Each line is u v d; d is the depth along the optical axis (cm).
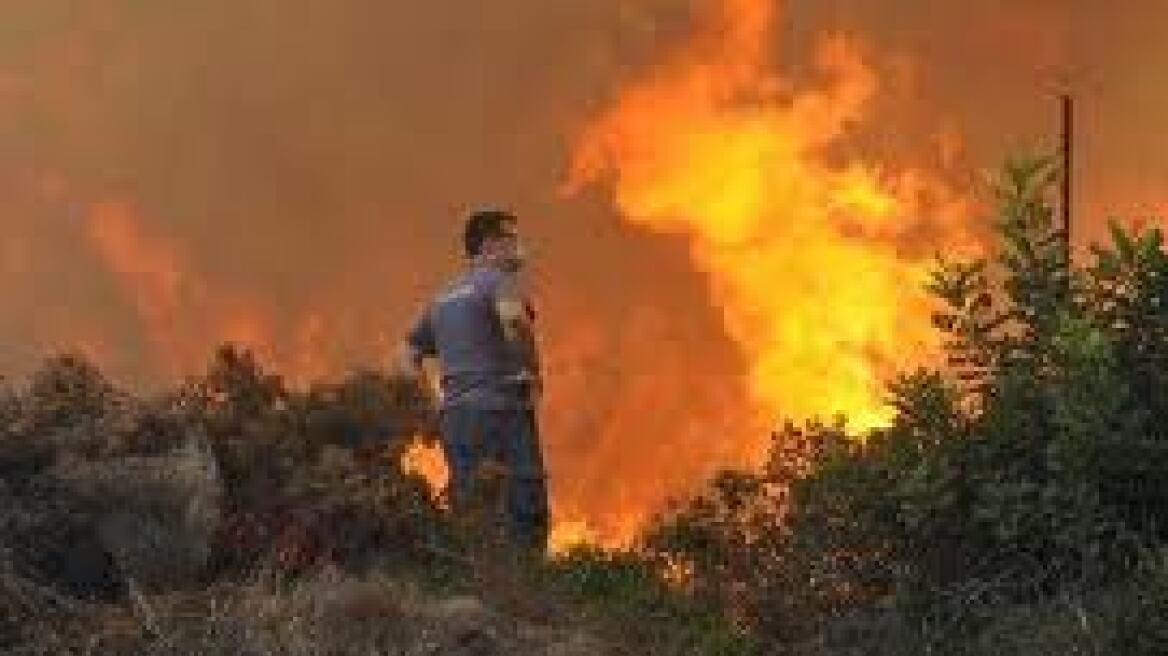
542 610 1908
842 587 1759
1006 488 1591
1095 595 1523
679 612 1917
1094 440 1552
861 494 1728
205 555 1927
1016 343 1681
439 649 1736
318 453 2125
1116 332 1619
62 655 1683
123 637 1709
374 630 1744
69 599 1789
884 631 1648
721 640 1822
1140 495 1573
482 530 2061
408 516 2039
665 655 1825
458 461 2483
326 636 1720
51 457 1930
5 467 1906
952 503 1633
